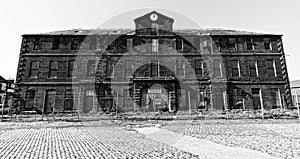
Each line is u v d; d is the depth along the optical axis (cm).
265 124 1355
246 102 2303
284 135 895
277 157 527
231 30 2717
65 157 545
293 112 1964
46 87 2288
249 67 2434
